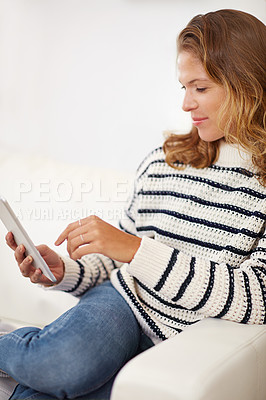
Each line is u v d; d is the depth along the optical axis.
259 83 1.18
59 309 1.47
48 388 1.01
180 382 0.82
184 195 1.28
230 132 1.22
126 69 2.00
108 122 2.07
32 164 1.68
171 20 1.89
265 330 1.05
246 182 1.22
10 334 1.10
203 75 1.17
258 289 1.08
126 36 1.97
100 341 1.05
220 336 1.00
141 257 1.11
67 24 2.08
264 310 1.07
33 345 1.03
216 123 1.21
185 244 1.26
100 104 2.08
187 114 1.91
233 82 1.17
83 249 1.11
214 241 1.22
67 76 2.12
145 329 1.23
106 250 1.11
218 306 1.08
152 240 1.12
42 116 2.21
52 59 2.13
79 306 1.13
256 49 1.18
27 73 2.20
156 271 1.11
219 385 0.85
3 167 1.68
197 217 1.25
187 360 0.88
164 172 1.35
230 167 1.25
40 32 2.13
